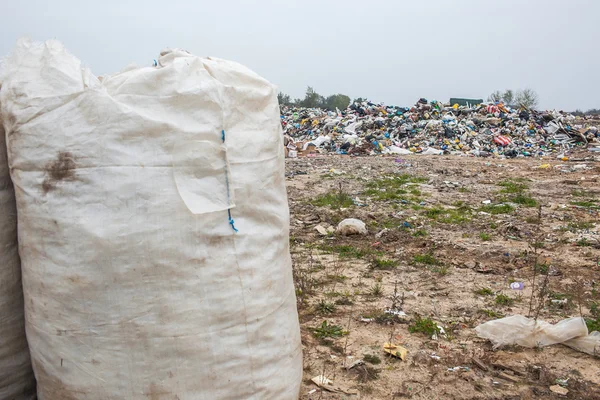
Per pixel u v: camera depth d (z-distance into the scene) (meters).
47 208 1.91
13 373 2.28
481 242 6.15
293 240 6.36
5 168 2.15
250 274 2.08
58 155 1.89
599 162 14.47
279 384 2.24
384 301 4.23
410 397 2.77
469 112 22.75
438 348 3.34
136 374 1.94
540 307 3.95
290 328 2.34
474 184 10.80
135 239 1.86
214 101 1.98
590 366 3.11
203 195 1.96
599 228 6.76
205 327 1.97
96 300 1.89
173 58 2.10
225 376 2.03
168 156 1.91
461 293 4.43
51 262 1.92
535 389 2.84
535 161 15.54
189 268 1.93
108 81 1.97
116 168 1.86
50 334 1.96
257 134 2.15
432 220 7.34
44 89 1.94
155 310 1.91
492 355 3.23
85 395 1.96
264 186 2.17
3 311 2.20
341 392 2.81
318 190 9.99
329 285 4.64
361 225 6.64
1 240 2.17
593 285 4.61
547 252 5.71
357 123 21.44
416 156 17.11
